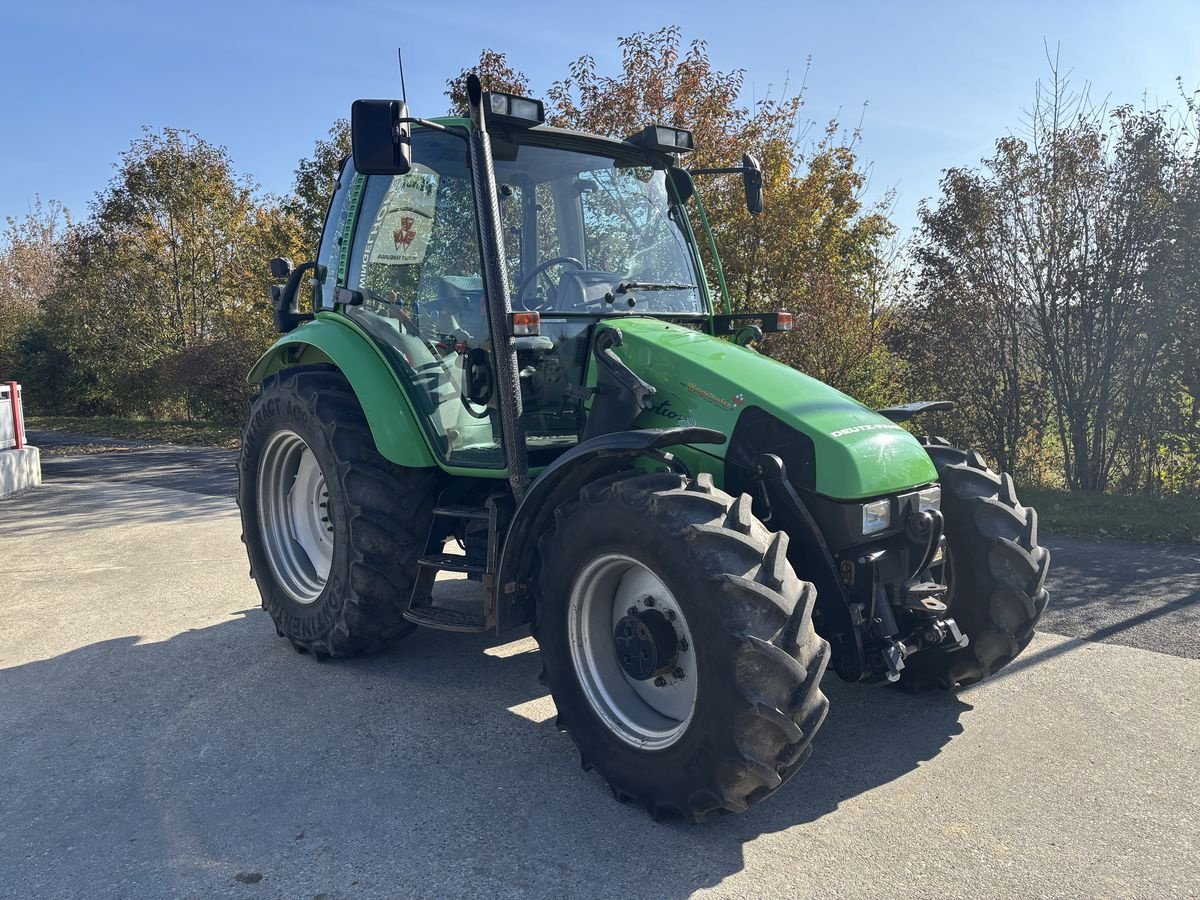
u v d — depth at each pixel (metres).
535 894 2.42
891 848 2.60
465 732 3.47
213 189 23.44
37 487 10.69
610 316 3.77
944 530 3.49
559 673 3.08
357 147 3.16
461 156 3.79
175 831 2.77
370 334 4.11
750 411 3.14
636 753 2.84
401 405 3.92
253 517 4.65
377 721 3.57
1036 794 2.88
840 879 2.45
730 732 2.53
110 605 5.30
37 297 37.03
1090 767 3.06
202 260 23.80
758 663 2.50
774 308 10.67
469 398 3.66
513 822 2.80
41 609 5.24
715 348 3.43
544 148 3.92
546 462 3.62
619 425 3.39
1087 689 3.72
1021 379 9.65
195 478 11.45
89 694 3.90
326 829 2.77
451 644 4.50
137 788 3.05
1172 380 8.84
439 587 5.48
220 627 4.84
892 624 3.01
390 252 4.12
